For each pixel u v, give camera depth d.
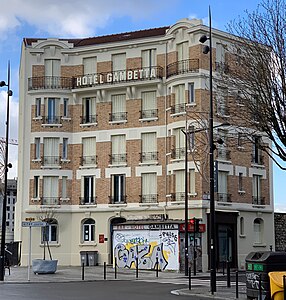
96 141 46.06
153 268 39.25
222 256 42.19
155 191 43.81
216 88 30.95
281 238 47.72
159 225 39.31
